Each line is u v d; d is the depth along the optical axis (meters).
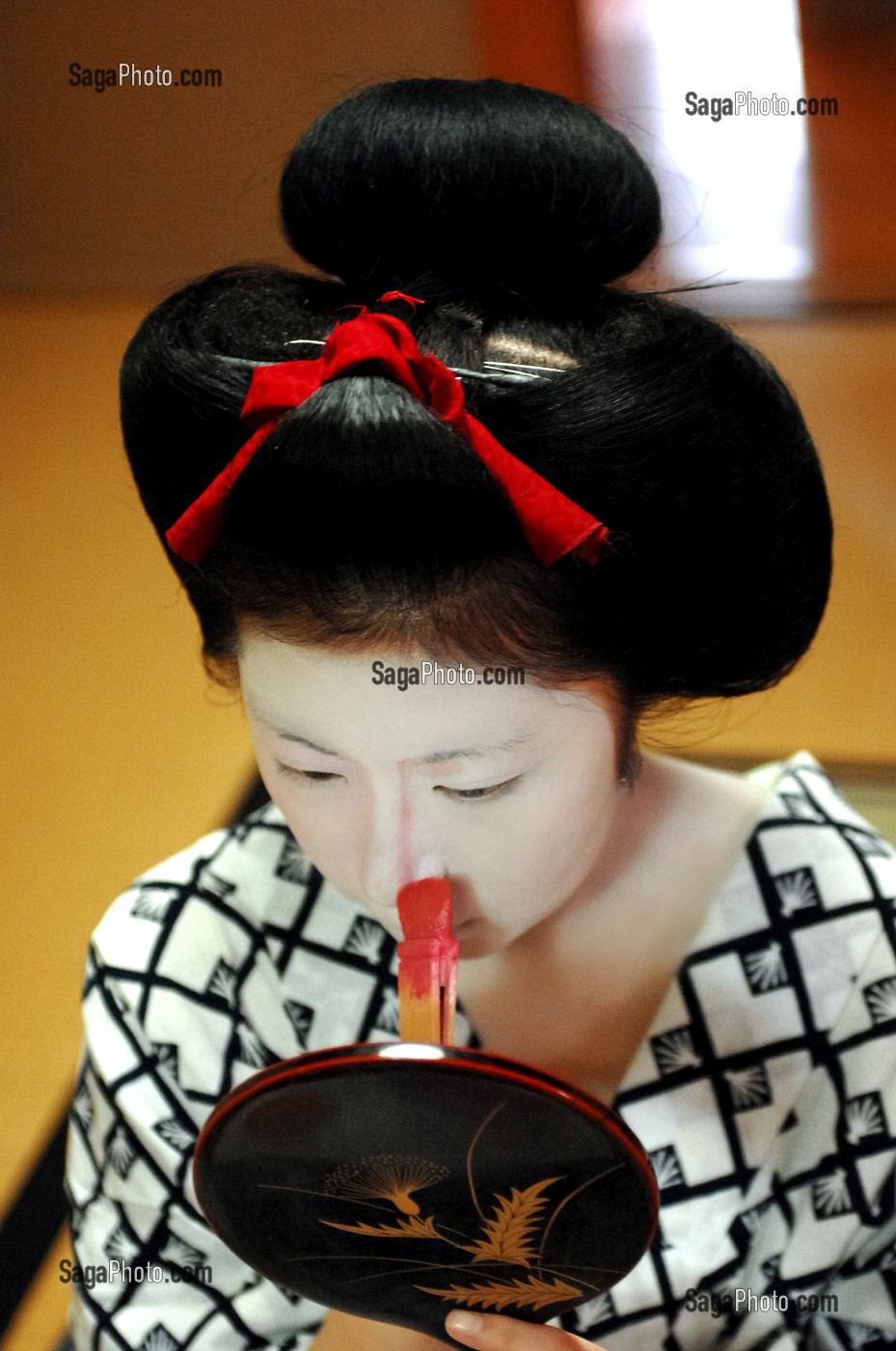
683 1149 0.89
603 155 0.69
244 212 3.47
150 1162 0.92
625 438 0.64
